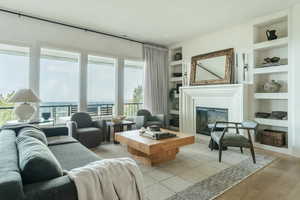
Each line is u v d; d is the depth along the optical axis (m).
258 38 3.93
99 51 4.50
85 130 3.55
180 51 5.79
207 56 4.62
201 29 4.33
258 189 2.10
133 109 5.67
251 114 3.84
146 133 3.00
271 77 3.81
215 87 4.17
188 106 4.86
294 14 3.24
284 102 3.63
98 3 3.13
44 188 1.01
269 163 2.87
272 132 3.57
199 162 2.91
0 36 3.33
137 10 3.38
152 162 2.76
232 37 4.18
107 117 4.79
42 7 3.27
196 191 2.05
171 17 3.67
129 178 1.29
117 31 4.45
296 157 3.15
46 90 4.74
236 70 4.12
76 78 4.49
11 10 3.38
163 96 5.61
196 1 3.06
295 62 3.23
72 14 3.55
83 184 1.11
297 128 3.20
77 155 2.05
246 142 2.88
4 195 0.88
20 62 4.00
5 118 4.03
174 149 3.02
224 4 3.16
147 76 5.27
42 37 3.75
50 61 4.79
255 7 3.28
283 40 3.40
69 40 4.07
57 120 4.02
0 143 1.60
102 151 3.47
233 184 2.21
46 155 1.22
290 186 2.16
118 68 4.84
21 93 3.04
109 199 1.17
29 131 2.10
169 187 2.13
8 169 1.05
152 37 4.90
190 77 5.02
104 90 5.39
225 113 4.04
